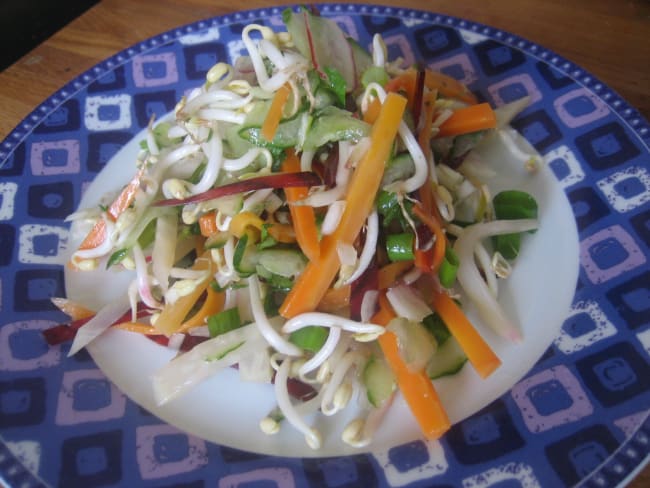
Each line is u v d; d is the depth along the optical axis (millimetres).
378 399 199
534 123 268
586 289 214
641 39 302
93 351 217
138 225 224
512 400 191
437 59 294
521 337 211
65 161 269
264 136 202
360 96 228
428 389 191
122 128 281
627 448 172
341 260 198
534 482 172
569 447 177
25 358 210
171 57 300
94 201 262
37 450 185
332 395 201
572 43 303
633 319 202
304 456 189
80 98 285
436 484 175
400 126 209
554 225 238
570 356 198
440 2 331
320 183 209
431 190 220
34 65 314
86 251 231
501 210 243
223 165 219
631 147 246
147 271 225
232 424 200
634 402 182
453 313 209
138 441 191
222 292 224
